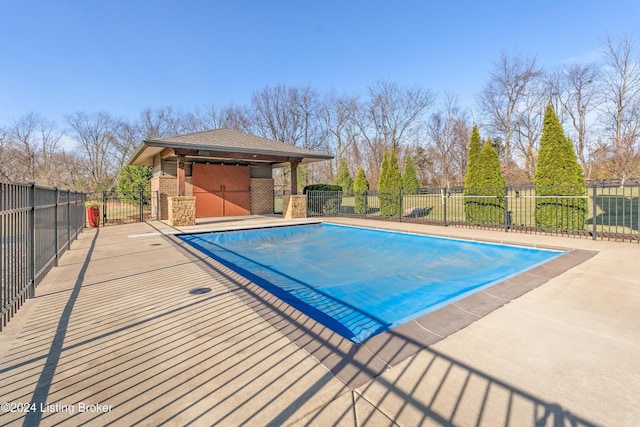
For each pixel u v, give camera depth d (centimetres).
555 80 2616
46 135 2989
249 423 164
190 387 195
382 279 578
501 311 318
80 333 272
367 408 175
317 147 3578
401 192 1270
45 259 465
